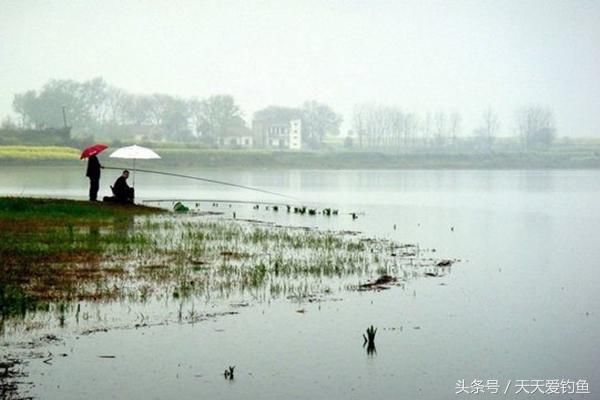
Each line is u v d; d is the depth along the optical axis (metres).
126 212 37.56
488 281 20.80
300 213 44.78
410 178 123.38
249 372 11.98
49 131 169.50
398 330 14.83
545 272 22.80
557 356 13.37
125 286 17.77
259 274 20.02
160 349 12.98
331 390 11.30
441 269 22.64
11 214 32.97
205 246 25.58
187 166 169.00
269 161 182.75
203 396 10.87
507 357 13.23
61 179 89.88
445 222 40.72
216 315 15.45
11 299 15.93
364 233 33.12
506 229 37.22
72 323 14.38
